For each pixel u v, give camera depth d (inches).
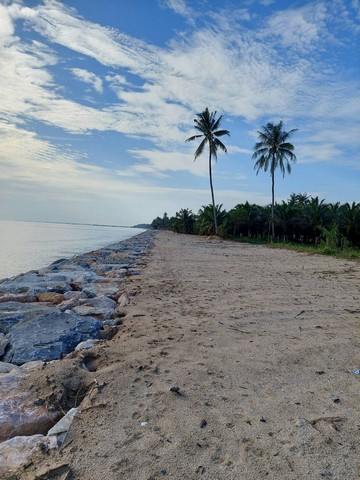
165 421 100.4
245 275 419.2
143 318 210.8
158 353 152.6
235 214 1945.1
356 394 120.0
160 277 391.2
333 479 79.2
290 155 1462.8
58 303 261.6
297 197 2263.8
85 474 78.6
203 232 2085.4
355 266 534.9
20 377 124.3
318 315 226.4
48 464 81.1
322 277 407.5
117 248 908.6
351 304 259.0
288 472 81.0
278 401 114.0
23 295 270.1
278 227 1824.6
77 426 97.0
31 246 1114.7
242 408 109.0
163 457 85.0
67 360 139.6
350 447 90.7
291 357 152.2
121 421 99.9
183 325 198.7
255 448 89.4
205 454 86.7
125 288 311.4
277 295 289.9
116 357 147.4
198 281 363.3
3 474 77.9
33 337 166.4
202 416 103.7
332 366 143.6
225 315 223.3
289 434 95.9
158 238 1745.8
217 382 126.5
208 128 1459.2
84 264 541.6
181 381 126.3
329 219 1558.8
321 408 110.2
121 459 83.8
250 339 176.2
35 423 100.9
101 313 219.1
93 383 122.3
